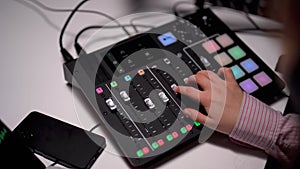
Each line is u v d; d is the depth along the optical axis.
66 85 0.77
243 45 0.81
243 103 0.74
